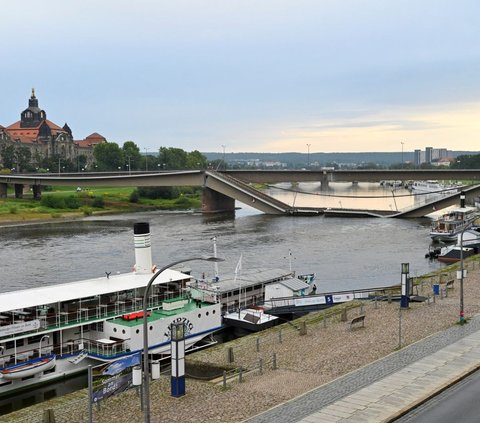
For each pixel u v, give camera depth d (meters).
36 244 164.25
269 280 91.75
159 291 77.56
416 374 50.31
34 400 59.75
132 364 54.97
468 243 145.75
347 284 111.62
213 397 48.03
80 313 67.75
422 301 82.44
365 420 40.50
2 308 61.94
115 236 180.88
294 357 59.62
